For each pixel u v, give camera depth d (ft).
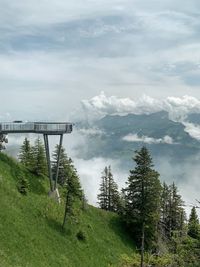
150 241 259.60
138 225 266.98
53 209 228.84
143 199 267.39
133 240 266.57
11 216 187.21
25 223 192.03
